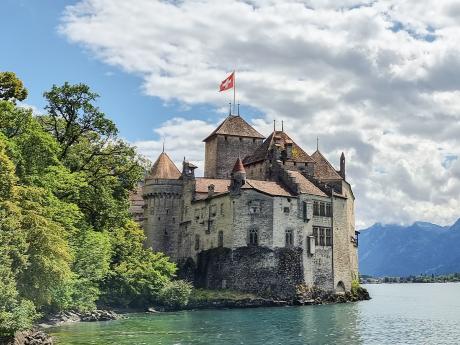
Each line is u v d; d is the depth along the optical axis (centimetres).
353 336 5294
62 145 6856
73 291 6041
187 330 5662
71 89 6756
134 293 8344
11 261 4022
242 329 5794
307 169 11256
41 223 4562
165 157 11819
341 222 10869
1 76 6062
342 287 10738
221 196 10075
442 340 5097
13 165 4522
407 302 11406
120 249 8556
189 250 10856
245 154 12431
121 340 4822
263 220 9762
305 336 5250
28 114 5659
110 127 7050
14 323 3934
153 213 11419
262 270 9594
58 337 4975
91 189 7006
